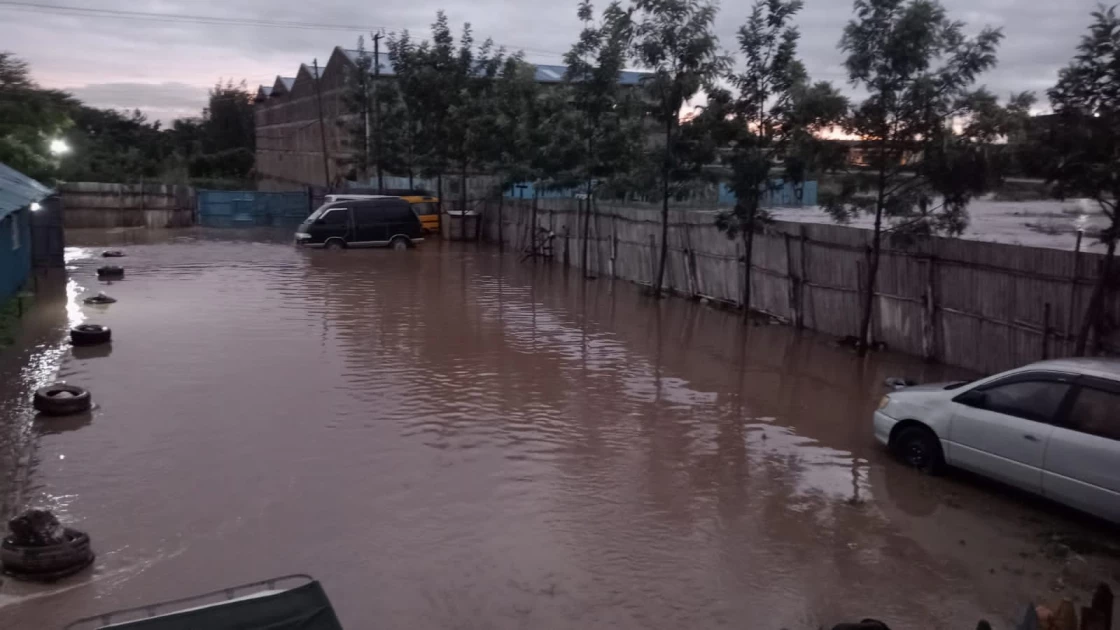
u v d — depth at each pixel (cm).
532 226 2916
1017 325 1220
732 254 1911
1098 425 750
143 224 3906
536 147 2759
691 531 761
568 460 939
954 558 716
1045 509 823
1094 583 673
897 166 1384
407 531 743
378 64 4081
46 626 579
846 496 850
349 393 1184
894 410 942
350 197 3262
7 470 865
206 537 721
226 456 918
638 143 2400
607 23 1948
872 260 1468
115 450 930
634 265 2333
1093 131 995
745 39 1650
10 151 2555
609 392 1231
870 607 634
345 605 616
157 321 1667
